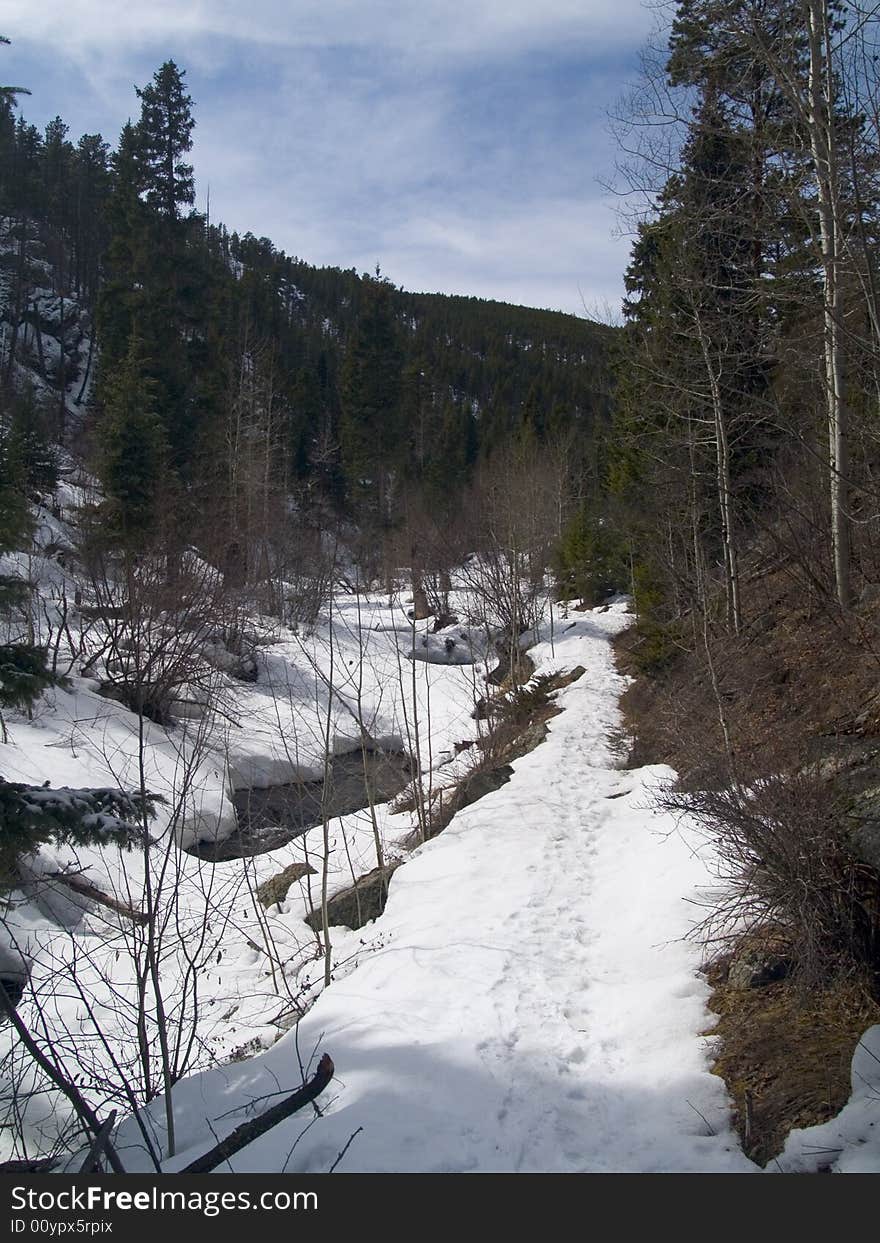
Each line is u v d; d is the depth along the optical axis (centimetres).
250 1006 935
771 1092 516
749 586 1652
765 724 1070
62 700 1856
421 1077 574
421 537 3497
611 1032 633
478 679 2664
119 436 2361
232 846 1586
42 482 3042
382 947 860
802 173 1085
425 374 5569
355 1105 546
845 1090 492
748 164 1231
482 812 1195
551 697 2030
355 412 4456
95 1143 437
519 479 3344
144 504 2345
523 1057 595
